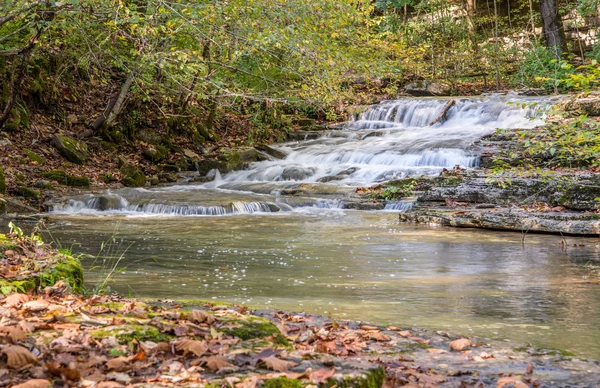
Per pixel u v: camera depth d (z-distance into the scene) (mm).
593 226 10922
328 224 12977
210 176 21297
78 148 20219
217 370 3141
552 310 6008
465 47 31969
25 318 3816
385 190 16062
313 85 14016
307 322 4777
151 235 11523
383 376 3316
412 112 25766
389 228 12289
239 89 17516
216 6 12164
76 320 3785
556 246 10078
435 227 12359
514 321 5586
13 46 18922
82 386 2830
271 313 4984
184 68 13391
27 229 12266
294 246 10211
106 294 6062
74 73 23125
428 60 31953
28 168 18219
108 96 23594
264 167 21250
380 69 14578
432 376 3480
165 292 6793
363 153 20734
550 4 28922
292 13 12414
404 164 19641
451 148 19219
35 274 5289
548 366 3797
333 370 3125
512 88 29922
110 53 18266
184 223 13281
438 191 13828
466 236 11180
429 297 6578
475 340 4637
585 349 4715
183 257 9195
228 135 25297
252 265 8555
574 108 19734
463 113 24641
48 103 21594
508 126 22672
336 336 4281
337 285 7227
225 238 11133
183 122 23844
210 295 6656
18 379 2848
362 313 5867
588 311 5961
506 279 7578
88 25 14891
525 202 12773
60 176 18188
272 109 24812
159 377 2990
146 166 21188
